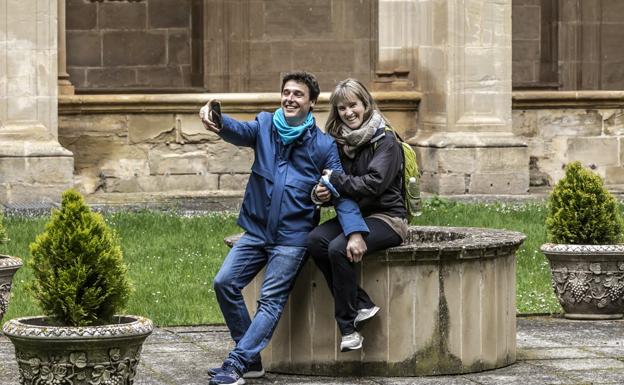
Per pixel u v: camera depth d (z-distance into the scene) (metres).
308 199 9.24
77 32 28.62
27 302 12.73
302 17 29.27
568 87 30.67
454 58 23.34
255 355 9.08
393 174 9.23
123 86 28.84
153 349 10.53
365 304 9.25
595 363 9.96
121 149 22.67
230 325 9.35
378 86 24.11
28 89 21.47
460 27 23.36
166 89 28.78
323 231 9.16
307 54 29.36
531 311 12.68
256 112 23.11
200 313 12.48
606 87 30.78
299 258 9.21
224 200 22.02
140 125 22.72
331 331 9.42
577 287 11.93
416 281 9.39
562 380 9.34
